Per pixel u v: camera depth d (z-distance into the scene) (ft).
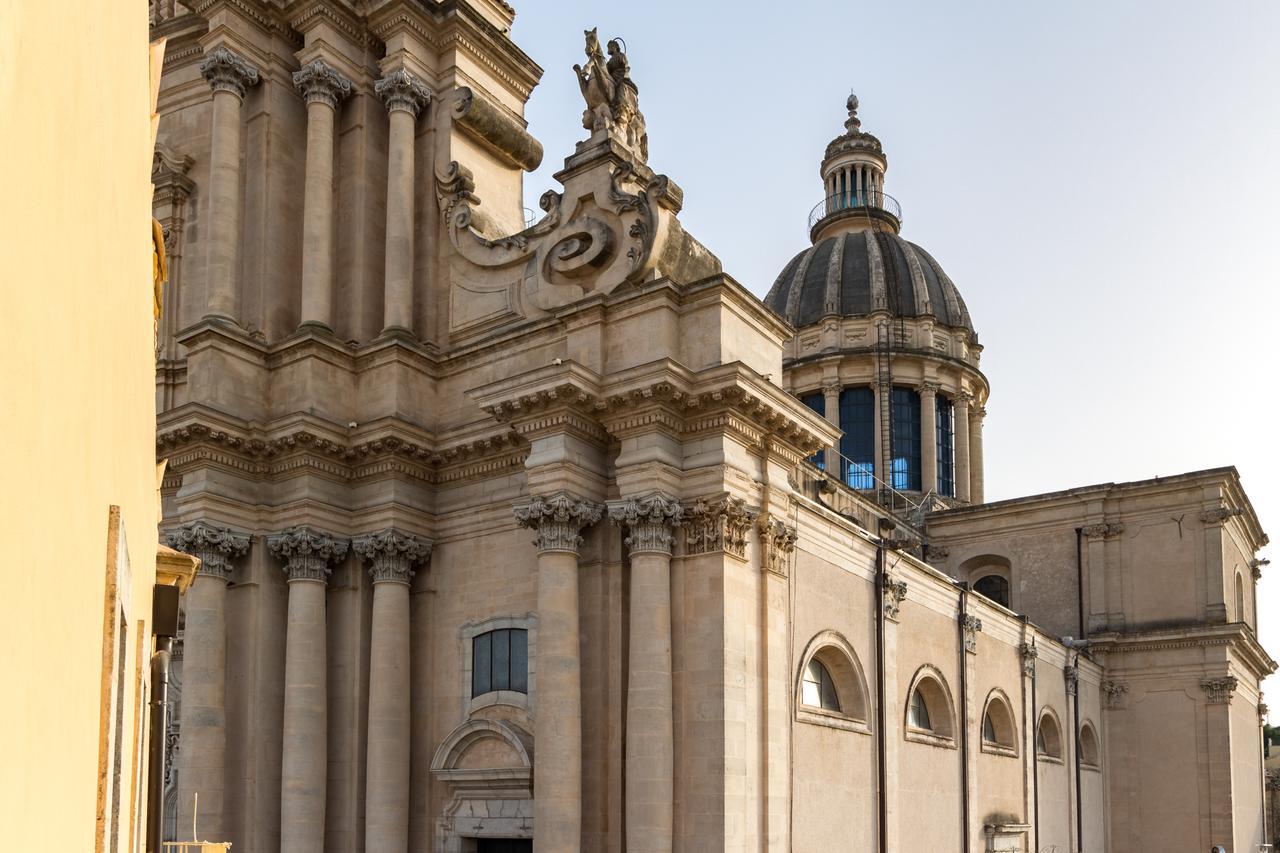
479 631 104.42
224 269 115.44
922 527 209.05
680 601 92.22
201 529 103.86
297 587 105.19
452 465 109.19
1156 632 184.75
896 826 113.80
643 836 86.89
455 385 111.65
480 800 101.19
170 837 110.73
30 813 17.30
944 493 239.71
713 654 89.92
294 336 111.24
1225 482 184.55
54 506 18.33
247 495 107.76
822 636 106.63
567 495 93.20
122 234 29.53
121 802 34.06
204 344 109.70
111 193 26.17
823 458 237.04
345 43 123.75
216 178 117.50
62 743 20.18
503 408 95.91
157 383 124.47
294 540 105.19
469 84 126.31
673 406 93.09
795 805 98.27
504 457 105.70
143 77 35.99
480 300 114.32
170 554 60.08
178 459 107.14
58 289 18.28
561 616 91.81
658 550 91.45
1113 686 187.93
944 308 251.19
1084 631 191.52
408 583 107.24
